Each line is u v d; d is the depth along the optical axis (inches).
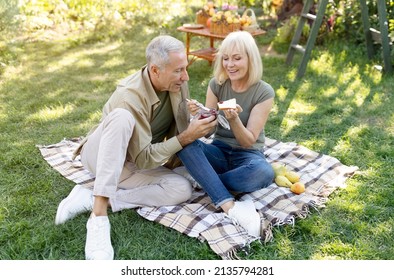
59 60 245.4
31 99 194.2
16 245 104.1
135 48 269.0
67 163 139.3
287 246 104.8
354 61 233.6
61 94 200.5
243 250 102.7
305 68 217.2
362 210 117.0
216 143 125.7
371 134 160.4
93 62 244.7
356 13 250.4
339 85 206.2
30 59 244.7
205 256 101.6
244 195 122.0
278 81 214.2
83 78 221.3
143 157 109.2
